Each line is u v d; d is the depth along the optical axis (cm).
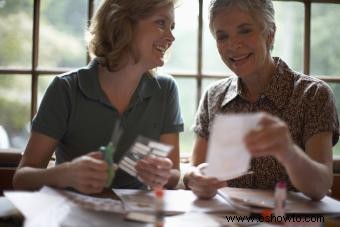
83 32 187
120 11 136
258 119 89
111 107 140
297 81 142
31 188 121
